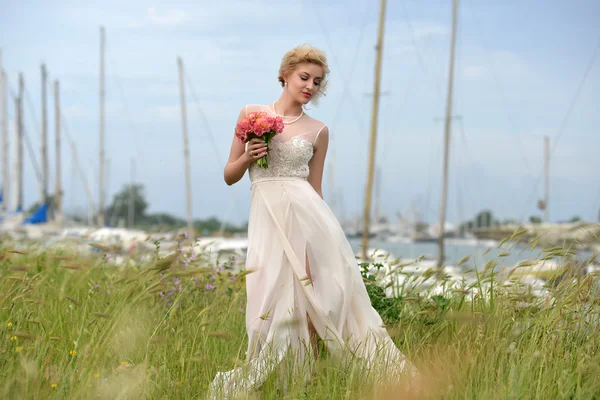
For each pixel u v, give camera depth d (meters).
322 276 4.72
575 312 4.78
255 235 4.82
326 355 4.48
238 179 4.97
